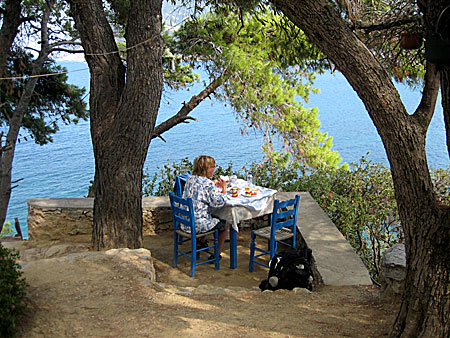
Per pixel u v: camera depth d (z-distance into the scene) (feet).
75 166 231.09
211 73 33.45
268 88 34.68
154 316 11.90
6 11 26.43
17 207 153.79
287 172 30.07
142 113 18.16
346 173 29.27
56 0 31.37
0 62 25.99
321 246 18.90
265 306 13.51
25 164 240.32
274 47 32.01
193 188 19.04
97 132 18.65
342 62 9.86
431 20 8.45
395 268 12.89
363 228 27.66
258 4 22.12
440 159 131.34
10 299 10.21
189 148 239.91
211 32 32.09
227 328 11.34
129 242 18.84
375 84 9.68
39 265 15.17
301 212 23.17
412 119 9.81
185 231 19.08
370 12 14.52
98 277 14.49
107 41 18.45
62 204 23.03
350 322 11.93
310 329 11.39
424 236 9.28
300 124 37.35
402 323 9.55
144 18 17.46
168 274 18.90
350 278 16.12
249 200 19.74
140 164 18.95
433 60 8.35
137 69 17.76
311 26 9.87
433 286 9.03
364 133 271.28
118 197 18.53
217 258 19.49
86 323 11.21
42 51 30.07
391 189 27.45
